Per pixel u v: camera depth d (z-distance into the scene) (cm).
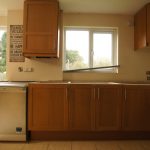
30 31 325
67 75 388
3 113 295
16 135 296
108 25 388
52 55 329
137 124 314
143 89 315
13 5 346
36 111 304
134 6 344
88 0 319
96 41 400
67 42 399
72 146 283
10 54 369
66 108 307
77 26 389
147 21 329
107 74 389
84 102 309
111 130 312
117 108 312
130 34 390
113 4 336
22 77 370
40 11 324
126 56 389
